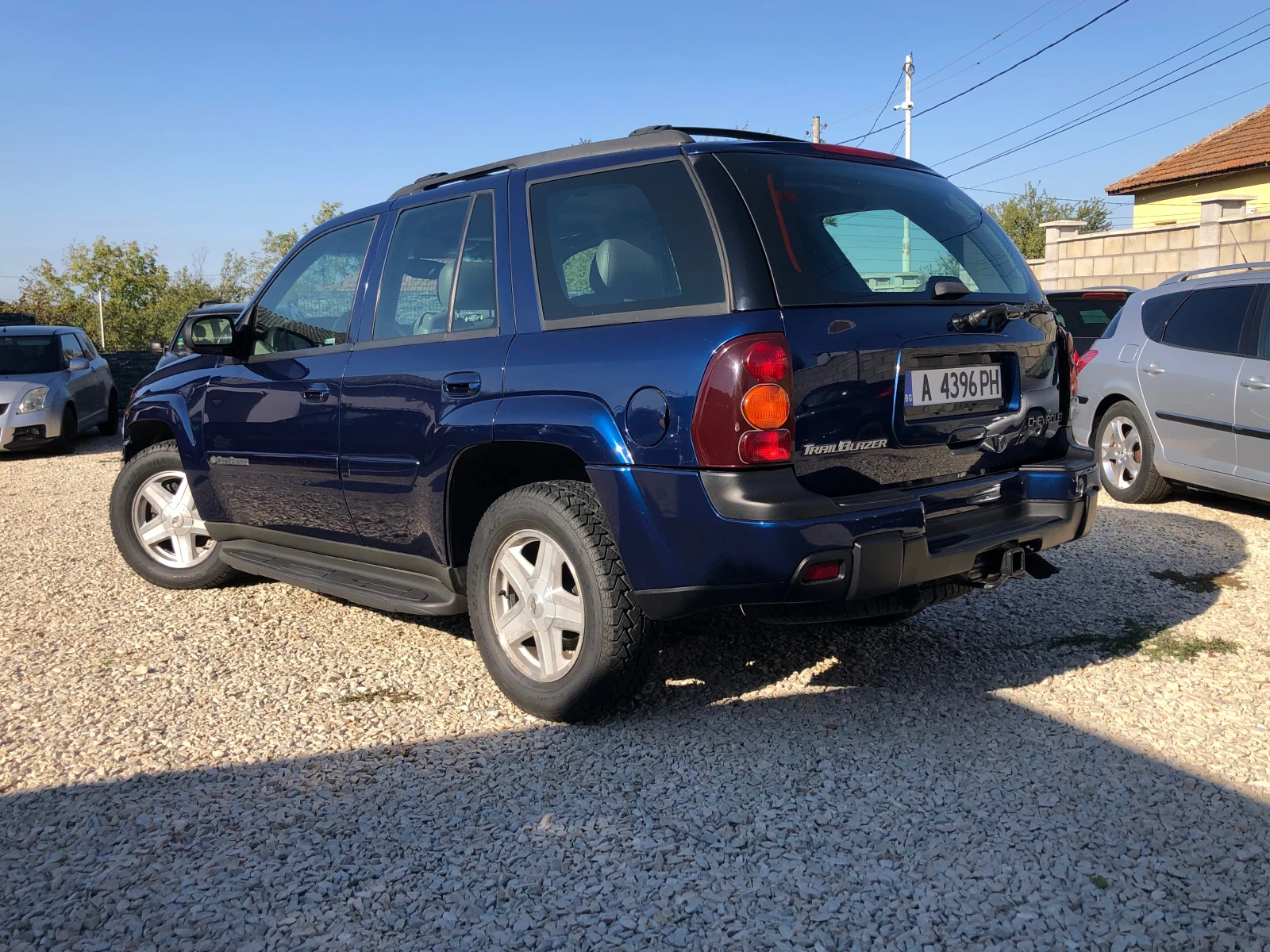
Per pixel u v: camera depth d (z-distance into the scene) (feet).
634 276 10.58
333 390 13.51
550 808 9.36
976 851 8.43
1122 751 10.25
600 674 10.66
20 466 37.73
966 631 14.26
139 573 17.81
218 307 36.35
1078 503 11.48
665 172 10.67
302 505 14.55
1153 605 15.37
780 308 9.66
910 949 7.22
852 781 9.72
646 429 9.93
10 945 7.48
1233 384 20.56
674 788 9.68
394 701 12.21
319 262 14.76
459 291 12.32
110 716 11.94
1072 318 36.11
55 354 43.45
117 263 160.56
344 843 8.85
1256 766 9.87
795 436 9.58
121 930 7.64
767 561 9.41
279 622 15.64
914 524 9.87
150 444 18.57
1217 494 24.48
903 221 11.19
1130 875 8.04
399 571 13.56
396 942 7.43
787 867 8.27
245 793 9.86
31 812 9.54
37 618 16.10
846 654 13.34
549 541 11.10
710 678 12.53
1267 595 15.78
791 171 10.77
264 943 7.45
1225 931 7.32
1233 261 49.93
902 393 10.30
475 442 11.39
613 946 7.33
